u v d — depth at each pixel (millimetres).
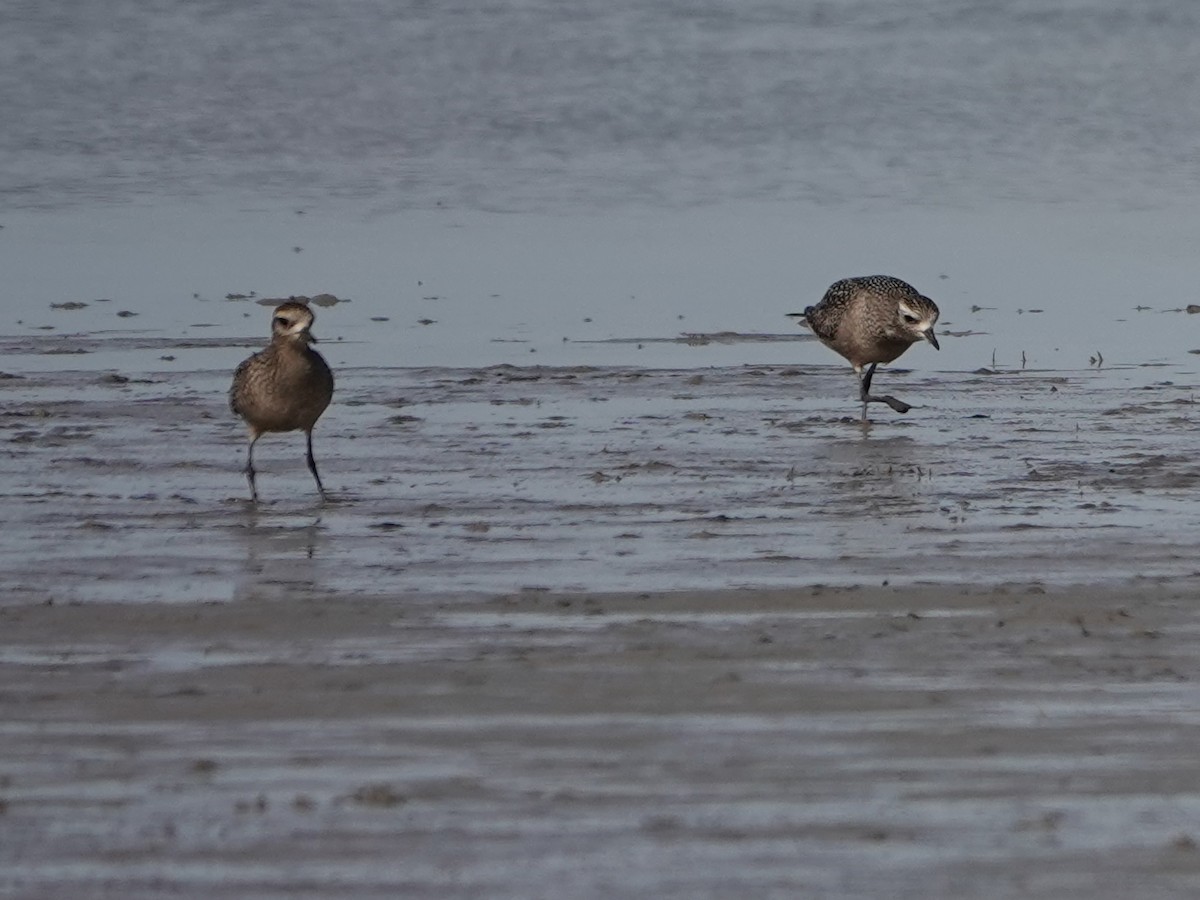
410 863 8898
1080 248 29125
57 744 10359
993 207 31953
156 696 11102
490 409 19875
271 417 16219
